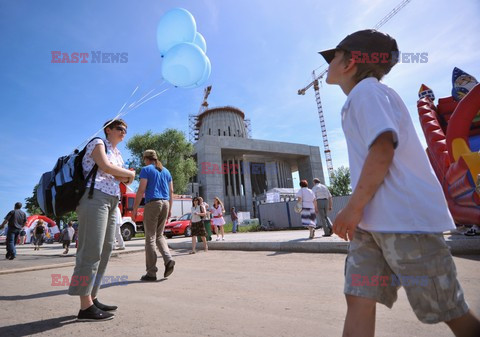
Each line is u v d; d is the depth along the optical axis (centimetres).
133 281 371
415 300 96
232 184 6019
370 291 102
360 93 109
